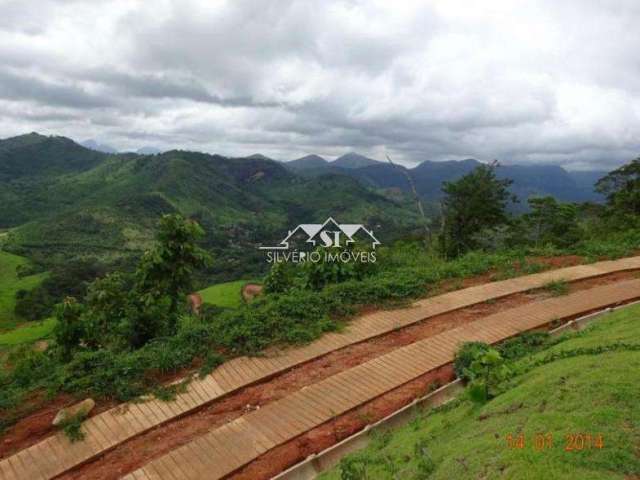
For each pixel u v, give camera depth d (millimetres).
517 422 3295
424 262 13016
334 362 6395
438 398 5445
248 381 5836
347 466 3656
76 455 4477
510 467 2674
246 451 4551
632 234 15023
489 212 21609
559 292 8836
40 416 5086
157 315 9227
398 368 6152
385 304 8469
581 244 13125
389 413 5223
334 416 5141
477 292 9047
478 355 4562
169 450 4594
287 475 4203
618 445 2666
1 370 7109
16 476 4215
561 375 3932
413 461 3496
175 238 9992
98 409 5238
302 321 7488
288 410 5238
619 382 3445
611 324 6137
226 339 6660
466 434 3518
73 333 9195
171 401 5367
